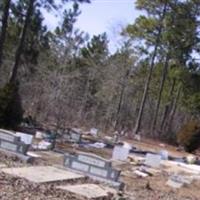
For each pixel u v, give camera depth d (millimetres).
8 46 37281
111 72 46031
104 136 30359
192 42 41469
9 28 35219
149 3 39750
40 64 36344
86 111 42438
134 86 49531
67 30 44500
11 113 21672
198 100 53469
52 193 8812
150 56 42625
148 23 40312
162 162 21953
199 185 16578
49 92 25547
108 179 11594
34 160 12430
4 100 21578
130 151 23609
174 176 16406
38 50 39656
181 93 52844
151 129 39500
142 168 17688
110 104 44844
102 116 43156
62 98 24031
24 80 33750
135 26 41406
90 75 48438
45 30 40312
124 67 45031
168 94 51156
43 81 29672
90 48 57250
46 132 22312
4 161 11133
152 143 33125
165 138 37938
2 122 21469
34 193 8430
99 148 22406
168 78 48750
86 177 11438
